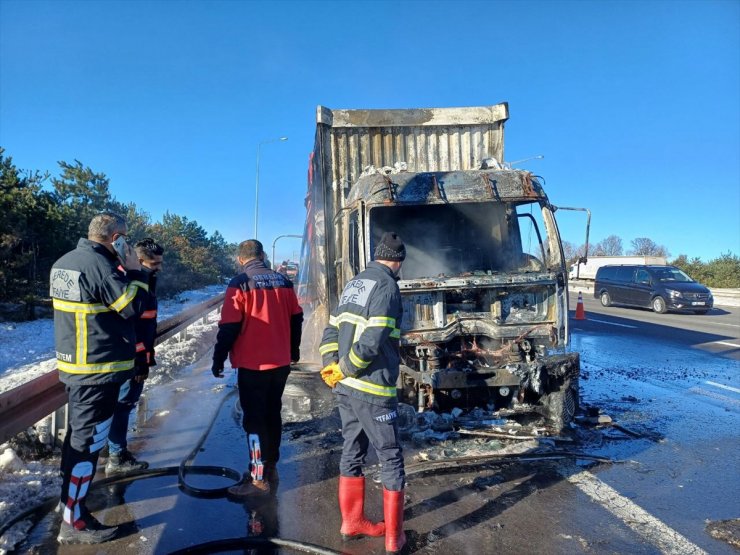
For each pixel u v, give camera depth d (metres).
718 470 4.67
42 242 17.17
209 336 11.94
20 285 15.77
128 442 5.30
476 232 6.68
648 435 5.55
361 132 7.59
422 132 7.73
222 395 7.05
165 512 3.85
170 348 9.81
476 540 3.50
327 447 5.21
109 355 3.45
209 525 3.68
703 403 6.85
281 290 4.34
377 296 3.36
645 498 4.11
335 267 7.29
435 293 5.54
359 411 3.42
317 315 8.12
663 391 7.48
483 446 5.08
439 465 4.63
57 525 3.62
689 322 15.73
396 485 3.36
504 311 5.61
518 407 5.75
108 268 3.40
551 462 4.78
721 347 11.19
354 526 3.53
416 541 3.48
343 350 3.44
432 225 6.57
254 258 4.41
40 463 4.54
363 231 5.74
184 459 4.81
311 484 4.37
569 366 5.50
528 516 3.81
